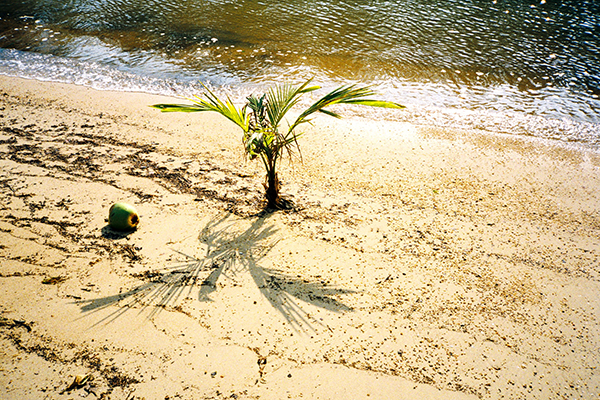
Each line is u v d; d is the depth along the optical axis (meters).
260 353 3.06
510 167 5.44
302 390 2.82
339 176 5.17
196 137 5.93
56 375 2.88
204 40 9.49
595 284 3.73
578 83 7.75
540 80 7.88
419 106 7.00
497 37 9.71
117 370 2.92
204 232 4.20
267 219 4.41
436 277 3.75
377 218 4.47
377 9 11.40
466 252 4.05
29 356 3.00
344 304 3.46
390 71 8.21
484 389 2.87
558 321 3.37
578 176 5.27
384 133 6.14
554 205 4.75
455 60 8.63
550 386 2.90
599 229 4.40
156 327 3.22
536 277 3.79
